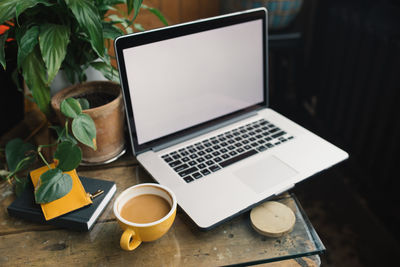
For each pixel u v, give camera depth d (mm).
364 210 1550
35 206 669
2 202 719
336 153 812
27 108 1011
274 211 686
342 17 1517
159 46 750
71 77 824
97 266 605
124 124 898
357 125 1514
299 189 1650
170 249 631
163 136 816
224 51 837
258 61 899
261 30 876
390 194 1377
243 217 688
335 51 1605
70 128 770
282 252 628
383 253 1373
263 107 956
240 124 907
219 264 609
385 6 1311
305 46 1899
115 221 679
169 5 1941
